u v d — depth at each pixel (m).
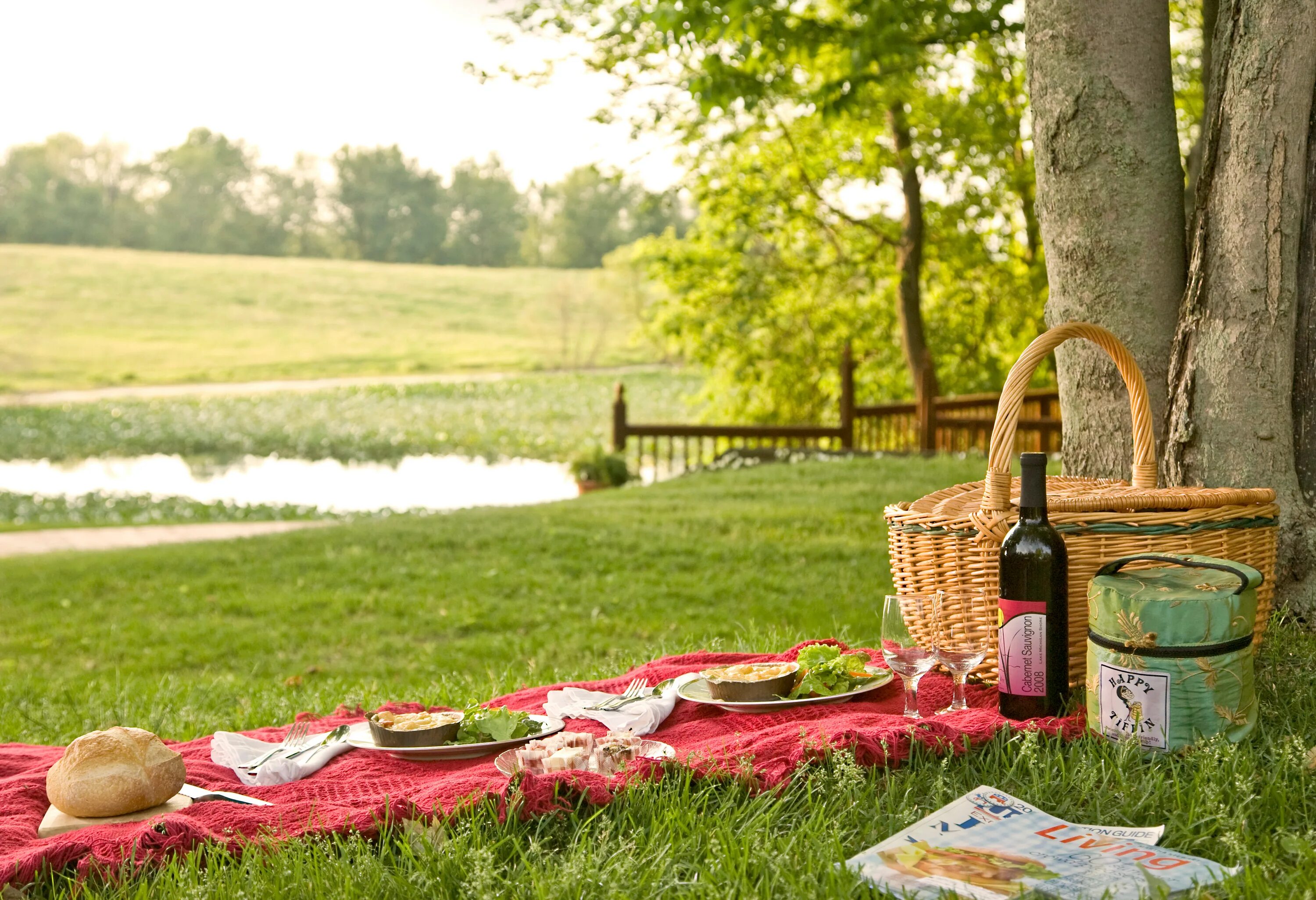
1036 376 16.56
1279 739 1.93
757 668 2.32
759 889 1.51
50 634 6.90
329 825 1.70
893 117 15.07
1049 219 3.19
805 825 1.67
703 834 1.68
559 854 1.68
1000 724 1.93
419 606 7.32
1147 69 3.01
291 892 1.55
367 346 50.34
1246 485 2.75
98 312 53.22
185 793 1.84
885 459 13.01
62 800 1.73
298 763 2.00
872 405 14.43
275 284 62.19
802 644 2.86
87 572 9.00
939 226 16.47
